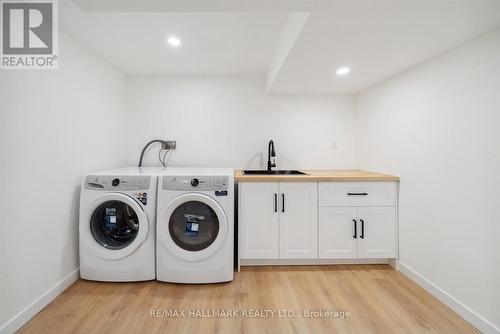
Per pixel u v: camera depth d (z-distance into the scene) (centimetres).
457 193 154
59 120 174
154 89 274
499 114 131
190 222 195
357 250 214
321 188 213
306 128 281
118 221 196
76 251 192
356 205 213
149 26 177
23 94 145
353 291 180
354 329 142
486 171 138
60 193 175
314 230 214
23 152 145
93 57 215
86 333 138
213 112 276
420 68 184
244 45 208
